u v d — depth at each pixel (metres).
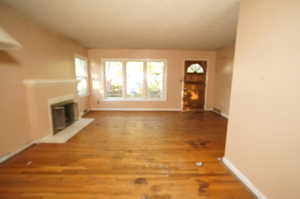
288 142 1.12
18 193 1.41
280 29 1.15
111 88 5.31
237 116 1.69
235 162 1.74
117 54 4.99
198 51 5.09
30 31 2.38
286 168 1.14
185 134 3.04
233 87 1.75
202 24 2.62
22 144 2.25
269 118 1.27
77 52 4.15
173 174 1.73
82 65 4.66
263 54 1.32
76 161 1.98
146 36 3.40
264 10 1.29
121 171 1.78
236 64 1.69
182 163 1.97
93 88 5.18
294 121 1.07
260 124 1.37
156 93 5.41
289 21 1.09
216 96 5.11
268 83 1.27
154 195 1.41
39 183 1.55
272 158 1.25
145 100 5.31
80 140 2.67
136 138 2.80
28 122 2.36
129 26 2.74
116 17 2.32
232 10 2.06
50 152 2.22
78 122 3.78
